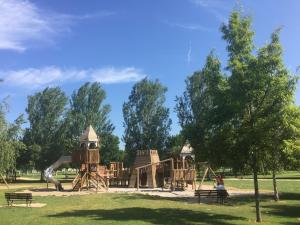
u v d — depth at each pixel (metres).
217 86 21.05
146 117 83.44
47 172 49.66
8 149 53.97
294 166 22.42
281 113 19.78
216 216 22.27
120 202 30.09
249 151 20.11
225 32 21.17
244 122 20.42
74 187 46.75
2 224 18.89
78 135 82.88
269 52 20.19
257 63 20.06
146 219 20.69
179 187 47.66
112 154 88.06
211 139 21.02
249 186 49.03
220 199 30.97
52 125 80.12
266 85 19.95
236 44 20.77
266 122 19.73
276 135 20.00
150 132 83.00
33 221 19.78
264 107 20.16
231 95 20.11
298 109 20.12
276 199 31.42
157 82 84.69
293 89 19.89
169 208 25.81
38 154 77.75
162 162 50.56
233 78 20.27
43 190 47.00
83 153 47.75
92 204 28.58
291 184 50.72
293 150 20.86
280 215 23.09
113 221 19.83
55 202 30.36
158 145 82.88
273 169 21.20
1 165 53.47
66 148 80.31
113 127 88.44
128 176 56.78
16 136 57.22
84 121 84.44
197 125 21.77
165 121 83.94
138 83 84.50
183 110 75.56
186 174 47.16
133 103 84.12
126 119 84.19
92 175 47.72
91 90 85.81
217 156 21.00
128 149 83.44
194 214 22.98
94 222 19.47
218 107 20.70
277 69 20.17
